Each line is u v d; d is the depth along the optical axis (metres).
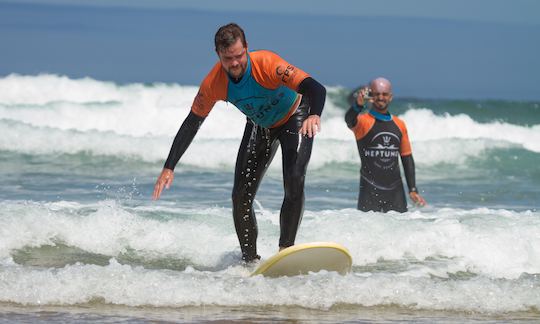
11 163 33.16
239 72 14.66
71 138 35.72
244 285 14.33
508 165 37.66
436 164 38.12
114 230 18.36
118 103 45.62
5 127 35.75
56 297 13.93
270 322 13.05
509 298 14.31
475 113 57.12
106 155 35.28
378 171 22.28
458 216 21.12
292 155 15.50
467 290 14.47
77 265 14.85
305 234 18.38
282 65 14.73
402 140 22.62
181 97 53.69
